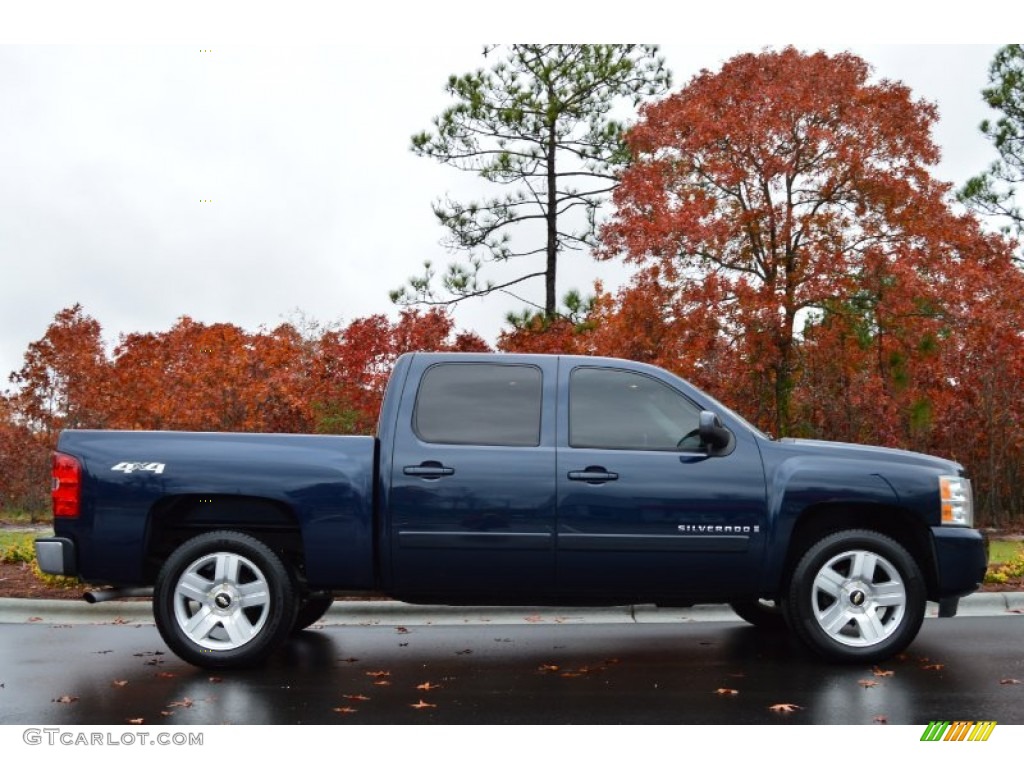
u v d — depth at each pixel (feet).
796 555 25.79
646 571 24.71
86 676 24.39
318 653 27.12
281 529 26.02
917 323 62.59
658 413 25.44
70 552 24.52
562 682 23.72
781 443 25.52
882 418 63.93
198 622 24.71
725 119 62.49
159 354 81.97
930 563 25.54
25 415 81.25
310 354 75.77
